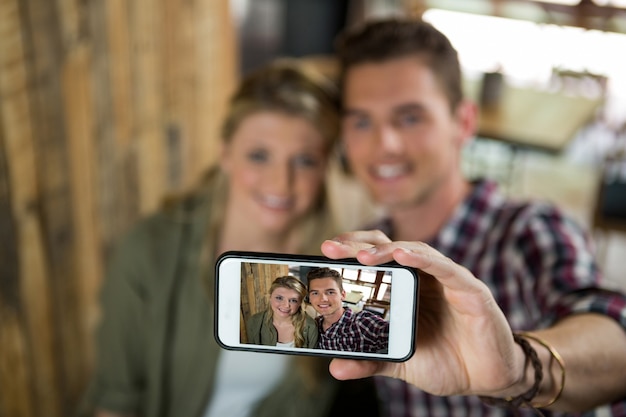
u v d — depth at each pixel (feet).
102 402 4.41
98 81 5.85
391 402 3.82
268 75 4.17
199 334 4.25
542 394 2.27
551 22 12.20
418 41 3.83
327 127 4.12
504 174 11.32
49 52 5.24
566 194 10.87
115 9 5.89
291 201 4.23
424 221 4.06
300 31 11.79
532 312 3.39
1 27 4.78
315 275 2.05
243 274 2.07
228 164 4.35
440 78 3.86
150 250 4.36
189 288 4.32
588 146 12.10
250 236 4.38
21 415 5.72
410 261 1.86
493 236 3.69
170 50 6.72
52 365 5.96
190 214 4.49
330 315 2.07
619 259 9.55
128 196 6.54
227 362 4.24
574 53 11.84
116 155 6.26
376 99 3.86
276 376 4.29
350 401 4.34
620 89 11.72
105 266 6.41
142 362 4.41
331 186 4.45
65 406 6.23
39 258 5.56
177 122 7.09
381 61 3.84
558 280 3.17
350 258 2.04
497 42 12.19
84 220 6.01
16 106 5.03
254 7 10.62
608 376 2.40
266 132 4.08
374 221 4.40
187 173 7.47
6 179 5.08
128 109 6.28
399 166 3.90
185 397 4.29
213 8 7.37
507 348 2.05
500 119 9.37
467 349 2.13
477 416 3.42
